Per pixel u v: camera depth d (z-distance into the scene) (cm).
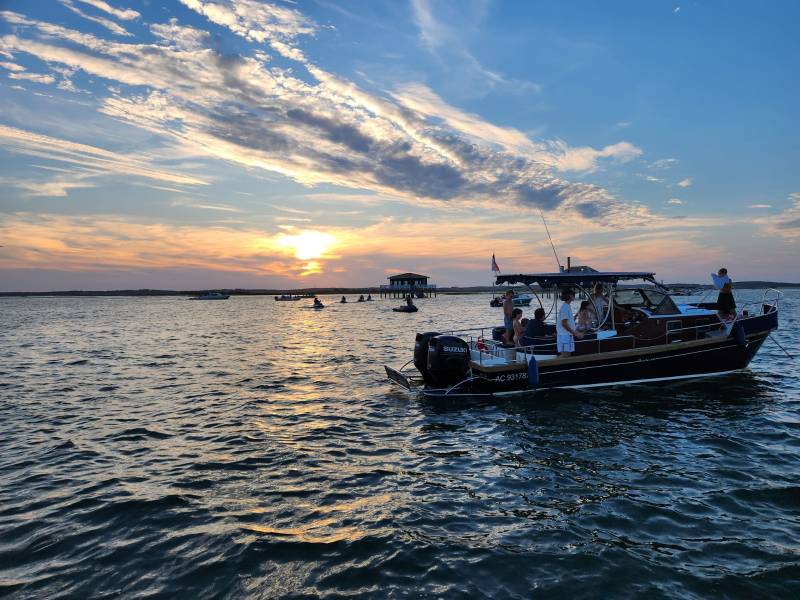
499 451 834
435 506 624
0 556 512
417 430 972
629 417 1013
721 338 1283
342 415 1095
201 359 2064
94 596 441
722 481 679
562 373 1226
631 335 1261
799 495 628
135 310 9431
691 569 466
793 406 1077
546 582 452
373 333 3338
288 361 1980
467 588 446
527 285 1348
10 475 743
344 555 507
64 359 2088
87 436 945
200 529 568
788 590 430
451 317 5241
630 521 569
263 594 442
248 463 793
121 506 630
